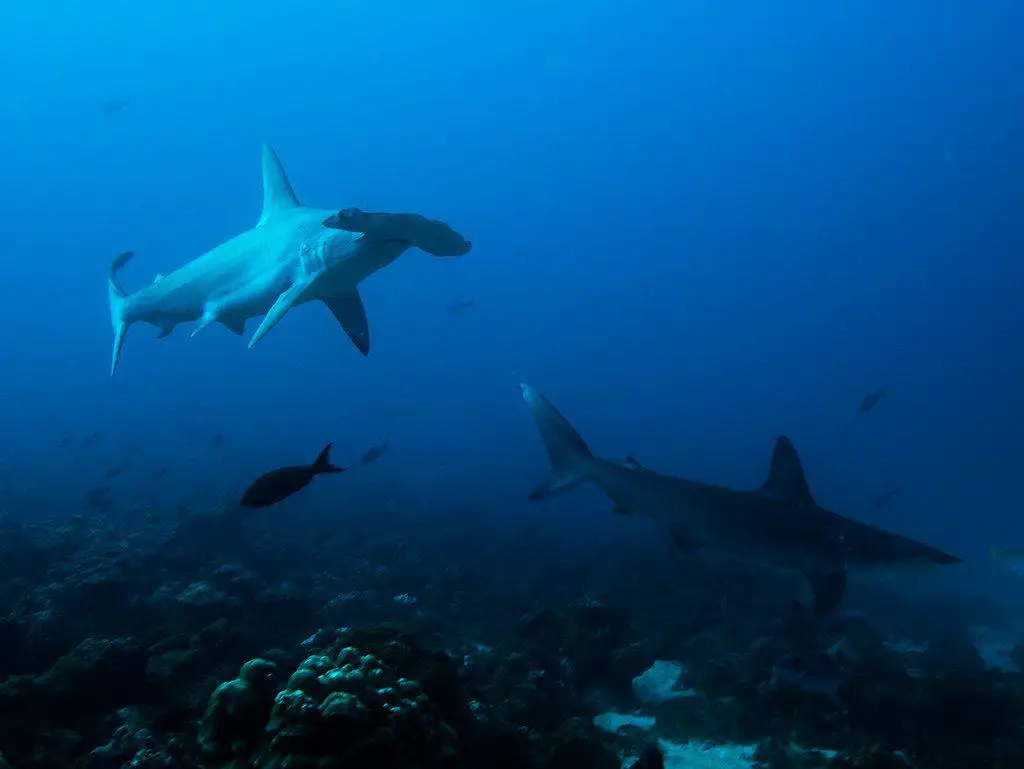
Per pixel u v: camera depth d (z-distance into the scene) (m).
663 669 10.09
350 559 15.06
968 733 7.75
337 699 4.18
